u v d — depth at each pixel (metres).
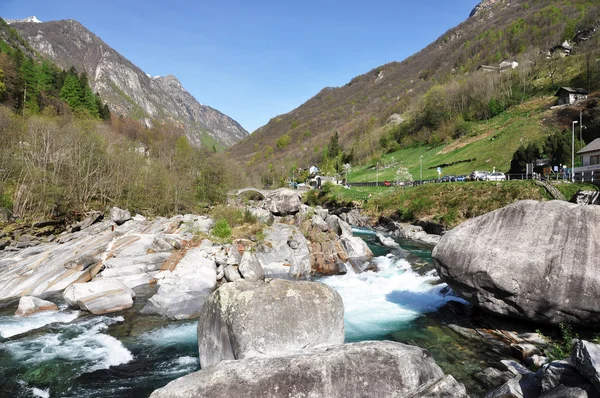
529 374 9.38
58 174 48.88
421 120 123.25
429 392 7.77
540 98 90.69
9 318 17.86
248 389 7.59
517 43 153.12
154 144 100.69
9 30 156.88
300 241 30.27
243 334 9.55
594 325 11.63
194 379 7.82
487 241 13.80
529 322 13.41
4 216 37.66
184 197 63.25
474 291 13.81
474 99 106.88
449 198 49.62
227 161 97.44
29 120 56.81
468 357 12.88
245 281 11.42
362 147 136.38
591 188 36.38
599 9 123.94
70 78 104.81
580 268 11.78
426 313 17.61
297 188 109.56
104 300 19.22
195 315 18.47
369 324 16.47
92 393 11.46
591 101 72.62
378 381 8.12
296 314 10.13
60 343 15.15
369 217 61.72
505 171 61.31
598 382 7.20
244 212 39.91
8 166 42.75
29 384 11.99
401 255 31.75
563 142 50.28
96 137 60.19
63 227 42.12
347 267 28.34
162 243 28.45
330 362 8.16
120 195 56.44
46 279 23.09
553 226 12.84
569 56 104.19
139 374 12.66
